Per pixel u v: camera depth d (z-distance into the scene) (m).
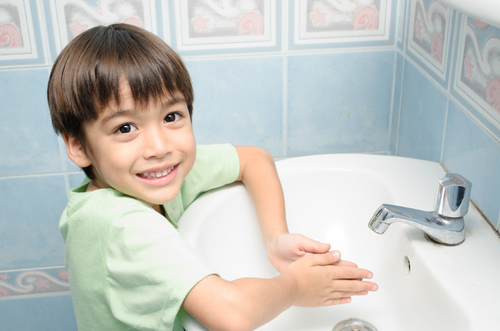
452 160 0.81
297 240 0.71
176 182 0.69
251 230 0.85
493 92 0.65
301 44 1.10
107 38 0.63
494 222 0.67
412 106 1.02
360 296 0.74
